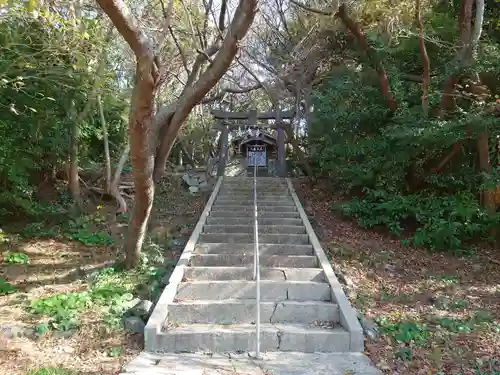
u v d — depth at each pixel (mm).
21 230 9188
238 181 13211
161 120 7234
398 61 10430
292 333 5117
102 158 13336
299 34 12680
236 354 4961
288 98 16281
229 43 6344
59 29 6777
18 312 5711
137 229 7234
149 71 5340
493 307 6391
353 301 6309
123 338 5164
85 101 10305
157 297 6207
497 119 8133
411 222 9961
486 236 9203
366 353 4973
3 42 7062
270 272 6668
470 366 4609
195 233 8391
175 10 8977
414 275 7773
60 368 4359
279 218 9516
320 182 13016
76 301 5867
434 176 9750
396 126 9109
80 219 10039
